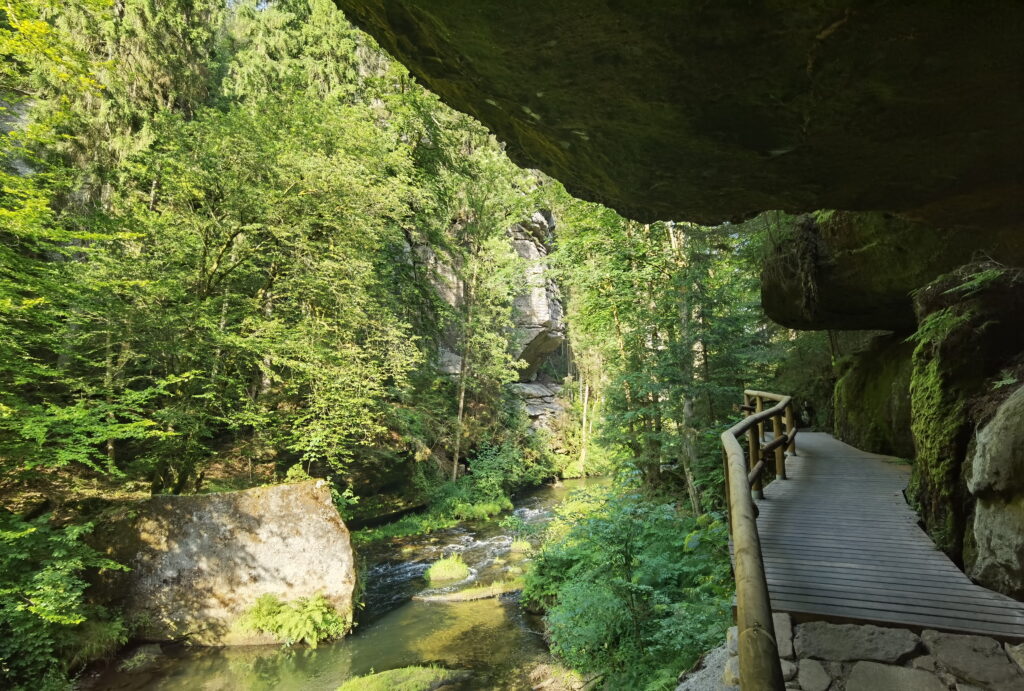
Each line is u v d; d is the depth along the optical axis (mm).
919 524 4672
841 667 2656
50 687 7168
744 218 3688
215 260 11734
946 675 2545
